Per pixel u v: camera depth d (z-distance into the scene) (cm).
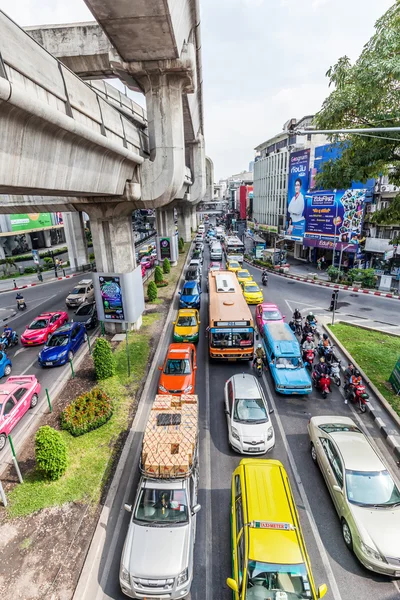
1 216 4469
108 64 1772
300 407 1305
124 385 1432
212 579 720
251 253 4731
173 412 982
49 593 681
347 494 802
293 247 4750
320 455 965
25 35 680
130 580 655
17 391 1223
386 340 1842
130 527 738
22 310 2552
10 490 922
